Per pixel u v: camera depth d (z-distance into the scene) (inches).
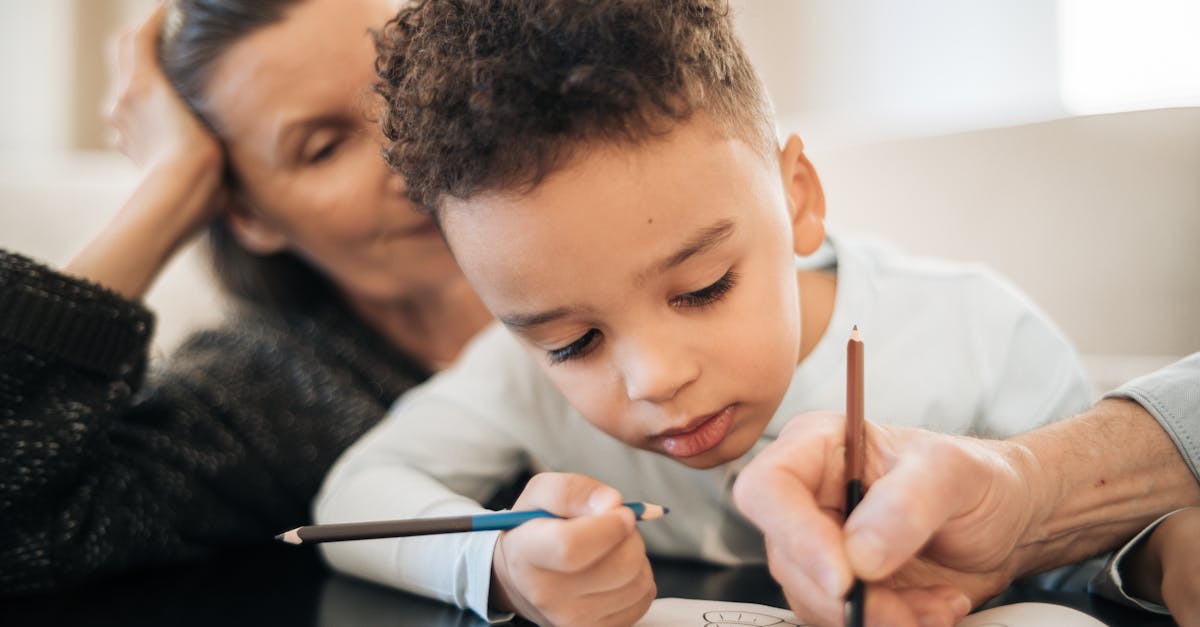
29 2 98.1
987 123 61.7
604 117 22.7
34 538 33.1
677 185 23.2
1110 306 53.3
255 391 44.7
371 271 44.3
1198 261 51.6
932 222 57.9
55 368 35.4
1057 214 54.9
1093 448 26.0
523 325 24.9
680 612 24.9
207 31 42.9
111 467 36.8
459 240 25.0
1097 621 21.4
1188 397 27.0
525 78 23.1
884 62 77.5
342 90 41.0
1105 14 67.9
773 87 81.8
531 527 23.6
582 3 23.6
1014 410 33.9
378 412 47.1
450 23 25.4
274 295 51.3
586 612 23.5
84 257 40.2
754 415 26.6
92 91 100.0
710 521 35.9
